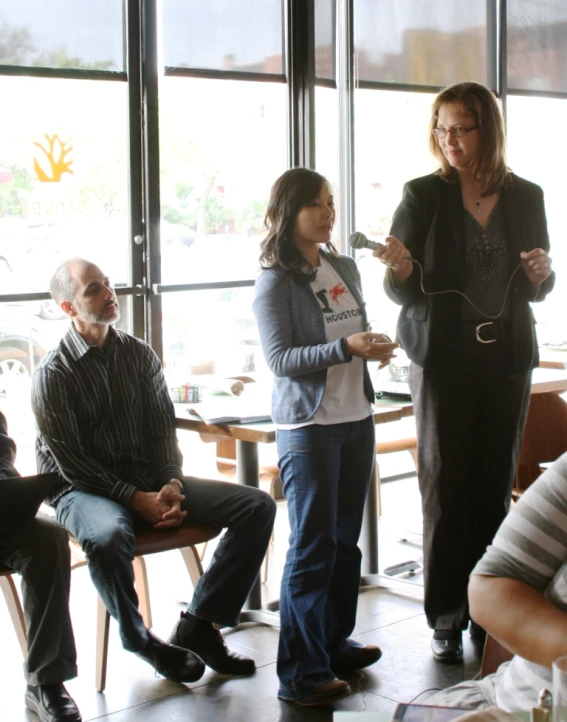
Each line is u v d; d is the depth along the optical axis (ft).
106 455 9.92
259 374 15.58
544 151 19.95
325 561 8.75
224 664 9.79
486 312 9.27
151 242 14.19
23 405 13.47
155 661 9.50
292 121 15.90
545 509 4.07
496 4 18.86
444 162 9.38
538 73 19.67
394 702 9.07
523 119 19.58
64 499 9.55
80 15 13.29
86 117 13.52
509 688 4.33
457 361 9.30
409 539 14.47
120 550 8.84
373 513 12.40
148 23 13.85
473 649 10.32
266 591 12.57
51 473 8.69
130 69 13.83
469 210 9.25
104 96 13.65
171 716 8.94
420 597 11.85
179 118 14.49
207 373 15.06
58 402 9.57
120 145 13.88
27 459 13.67
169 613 11.74
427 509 9.79
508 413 9.48
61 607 8.68
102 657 9.50
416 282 9.36
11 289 13.10
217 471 13.37
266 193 15.70
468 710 3.76
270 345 8.55
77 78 13.33
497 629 3.98
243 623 11.26
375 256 8.94
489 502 9.72
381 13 17.17
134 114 13.93
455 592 9.90
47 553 8.62
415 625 11.08
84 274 9.77
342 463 8.95
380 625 11.09
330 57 16.47
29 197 13.12
